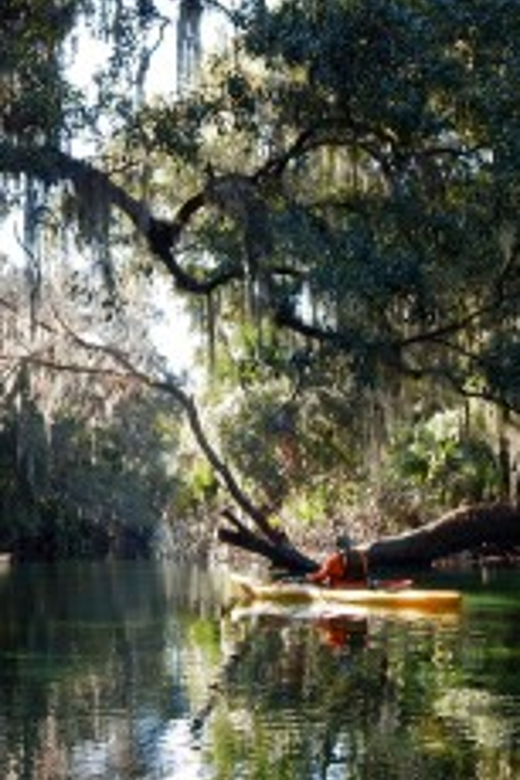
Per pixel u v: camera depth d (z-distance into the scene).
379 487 30.48
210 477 38.12
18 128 15.45
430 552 25.78
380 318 16.80
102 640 18.94
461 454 28.73
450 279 16.30
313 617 21.17
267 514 33.75
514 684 14.02
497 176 15.48
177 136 15.96
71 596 27.89
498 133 15.45
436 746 11.12
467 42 15.71
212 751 11.16
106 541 52.25
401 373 18.22
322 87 15.70
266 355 18.42
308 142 17.06
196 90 16.25
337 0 15.07
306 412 28.98
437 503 31.45
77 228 16.89
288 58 15.12
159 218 18.11
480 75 15.45
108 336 33.69
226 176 16.59
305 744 11.33
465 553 32.03
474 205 16.09
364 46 15.16
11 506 46.41
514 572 28.70
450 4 15.29
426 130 15.54
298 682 14.49
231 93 15.90
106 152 17.27
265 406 31.11
